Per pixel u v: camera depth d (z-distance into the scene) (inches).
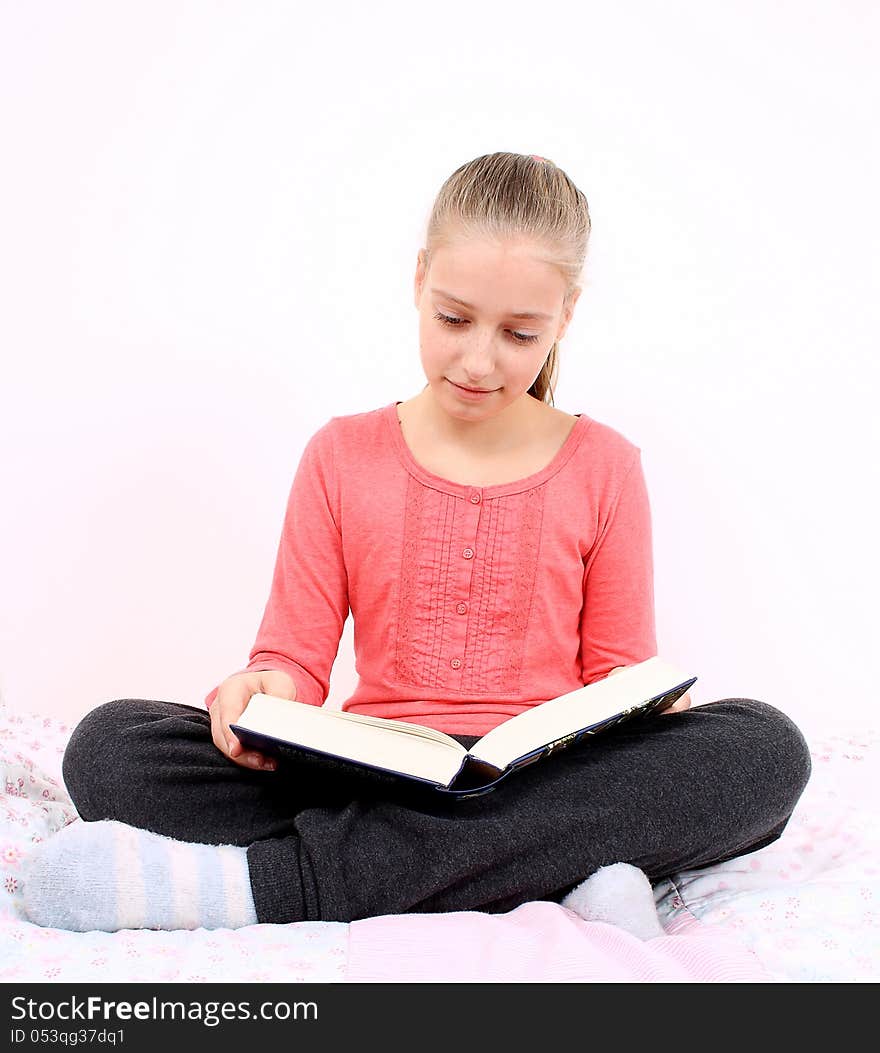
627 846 45.7
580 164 95.0
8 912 43.8
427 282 50.7
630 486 57.7
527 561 55.6
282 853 44.8
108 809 48.1
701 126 95.4
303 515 57.6
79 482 90.3
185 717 51.1
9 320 90.3
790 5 95.3
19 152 90.4
